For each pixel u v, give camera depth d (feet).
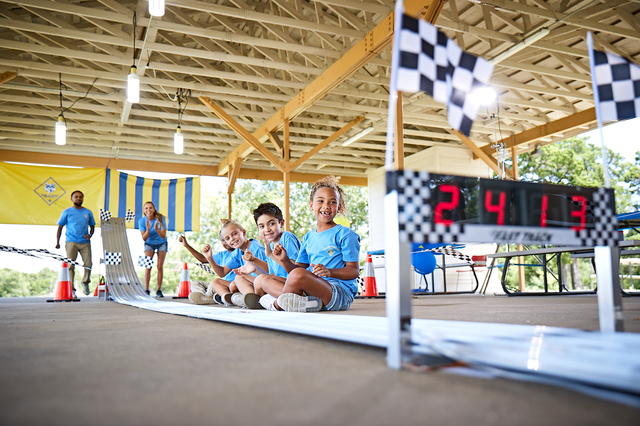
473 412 2.50
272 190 87.04
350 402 2.69
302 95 27.25
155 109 33.63
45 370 3.77
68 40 23.82
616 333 4.26
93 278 80.74
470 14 22.82
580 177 72.23
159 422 2.37
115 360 4.19
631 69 5.27
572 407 2.60
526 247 33.81
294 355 4.35
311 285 9.55
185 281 28.22
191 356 4.35
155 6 13.92
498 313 9.30
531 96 30.55
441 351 3.60
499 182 4.12
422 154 39.81
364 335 4.65
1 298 31.58
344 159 43.93
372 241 46.60
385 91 29.76
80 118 32.48
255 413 2.49
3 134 35.55
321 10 21.34
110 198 39.91
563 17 19.88
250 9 19.54
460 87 4.04
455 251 25.67
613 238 4.64
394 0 19.60
